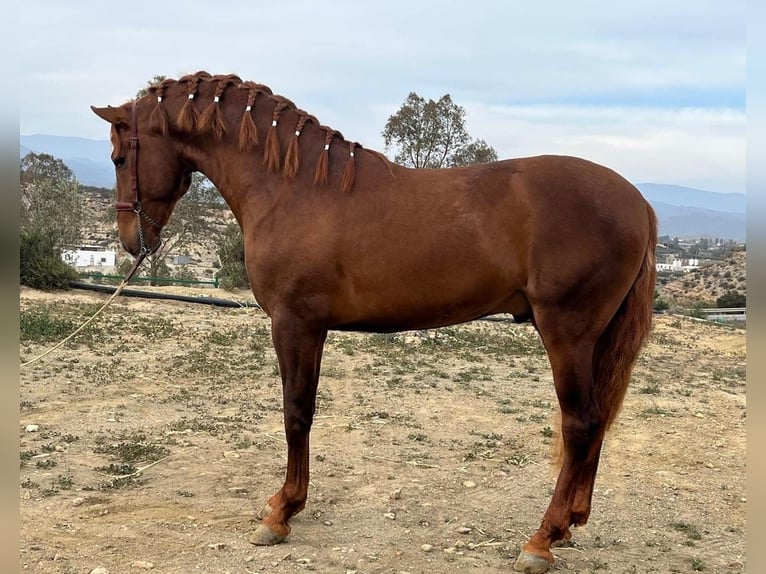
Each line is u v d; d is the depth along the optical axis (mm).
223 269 17953
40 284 13648
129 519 3613
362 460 4746
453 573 3150
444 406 6305
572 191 3139
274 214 3383
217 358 8109
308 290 3295
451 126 21547
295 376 3367
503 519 3830
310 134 3477
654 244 3316
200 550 3283
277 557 3240
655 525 3809
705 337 12195
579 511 3383
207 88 3656
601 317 3158
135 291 13922
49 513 3631
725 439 5547
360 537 3518
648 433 5672
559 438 3551
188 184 3895
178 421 5492
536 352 9547
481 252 3150
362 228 3223
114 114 3658
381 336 10219
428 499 4070
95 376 6895
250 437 5156
